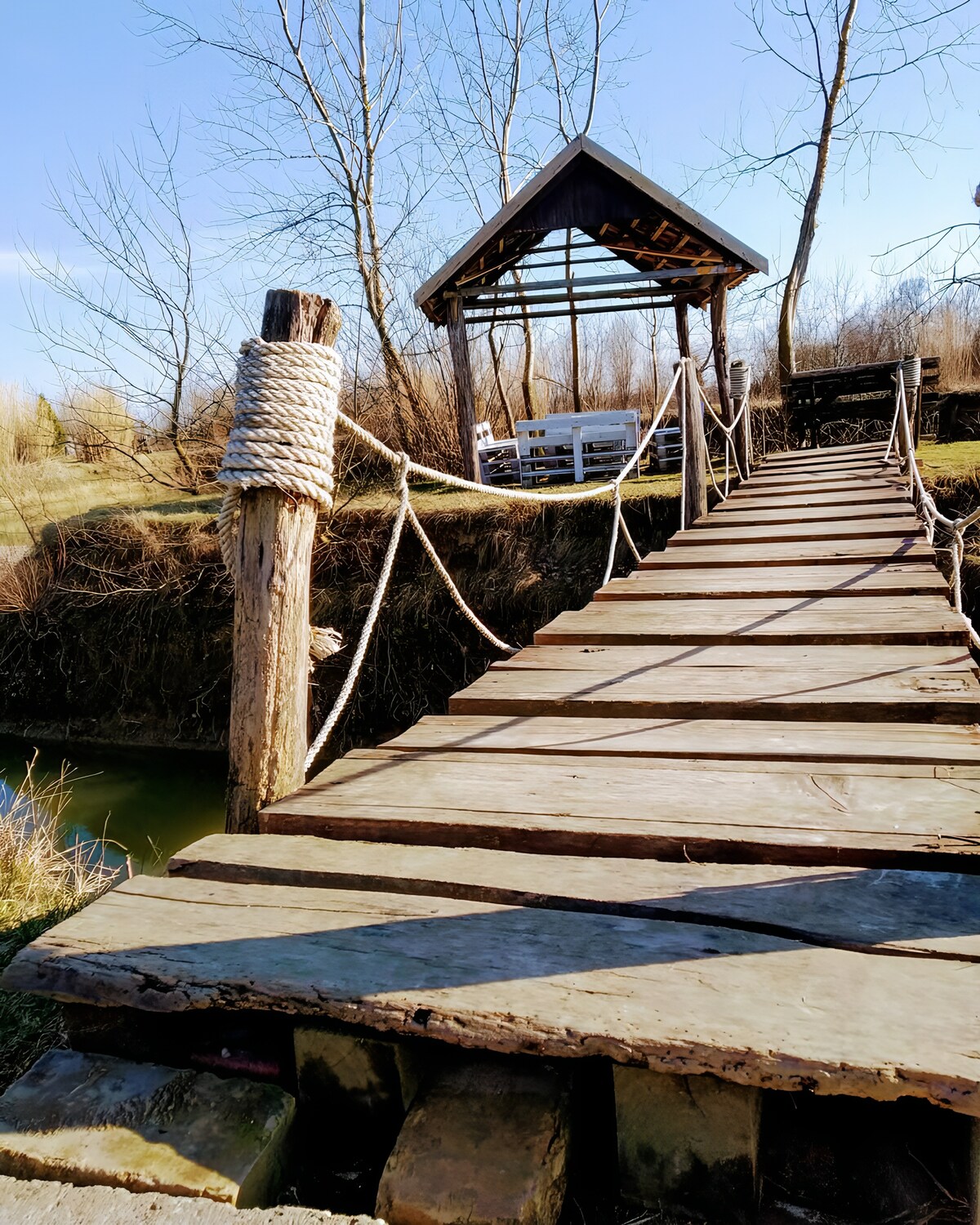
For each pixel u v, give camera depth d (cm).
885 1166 152
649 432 677
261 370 236
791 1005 144
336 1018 154
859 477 961
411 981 156
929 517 659
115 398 1518
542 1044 141
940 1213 145
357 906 187
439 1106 153
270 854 213
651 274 1066
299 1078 168
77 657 1154
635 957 161
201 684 1077
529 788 247
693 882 189
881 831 206
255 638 243
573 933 171
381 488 1223
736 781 247
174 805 848
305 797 246
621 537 967
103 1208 135
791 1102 159
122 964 166
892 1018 140
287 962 164
